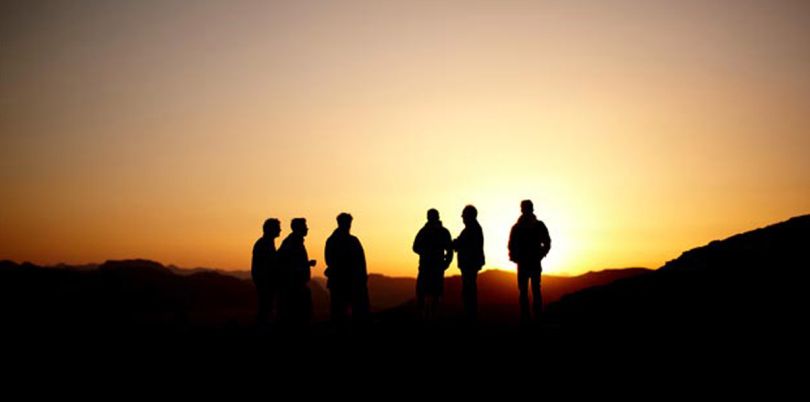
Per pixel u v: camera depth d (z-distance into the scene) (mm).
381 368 8852
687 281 11086
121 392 8062
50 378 8812
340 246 10703
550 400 6859
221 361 9594
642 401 6488
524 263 10961
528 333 10492
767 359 7016
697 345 7973
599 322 10430
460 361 8930
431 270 11641
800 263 10000
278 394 7789
